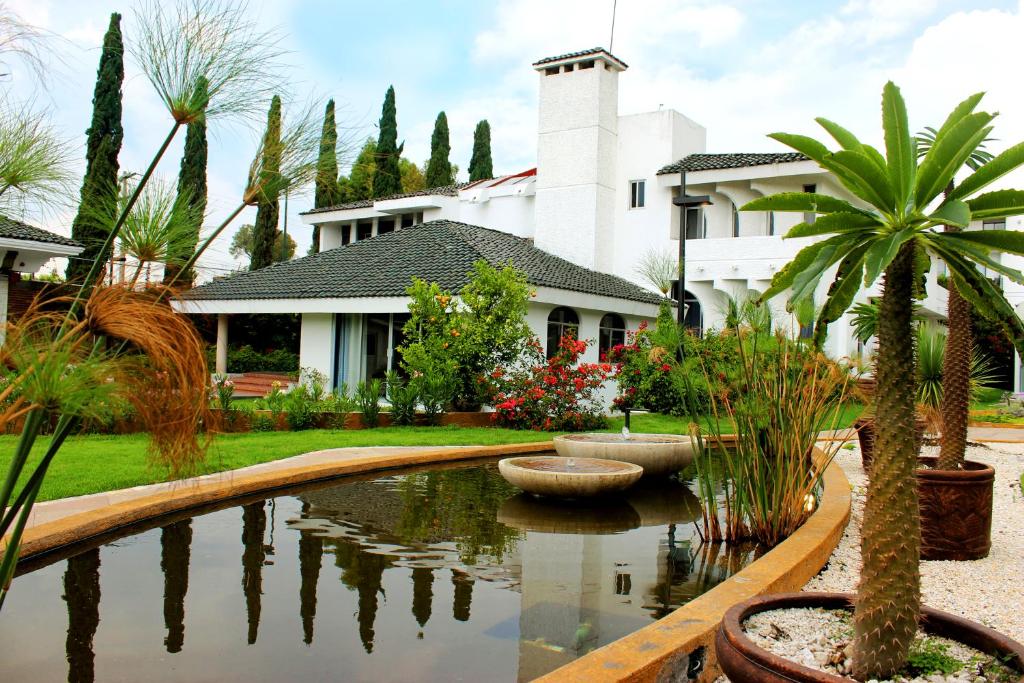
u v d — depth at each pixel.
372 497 7.71
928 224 2.65
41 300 2.37
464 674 3.52
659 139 22.61
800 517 6.20
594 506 7.67
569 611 4.45
